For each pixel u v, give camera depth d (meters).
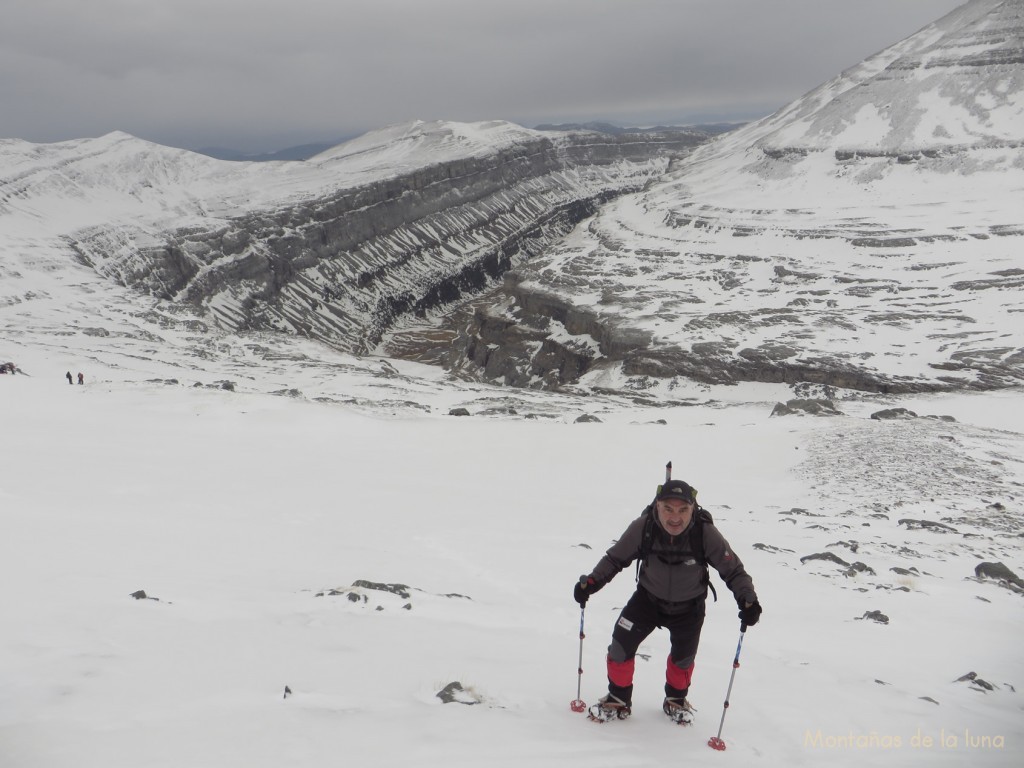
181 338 131.12
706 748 5.29
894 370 110.19
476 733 4.95
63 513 15.95
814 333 129.25
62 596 8.29
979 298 136.38
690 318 149.00
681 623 5.71
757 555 18.28
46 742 4.26
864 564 17.27
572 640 9.06
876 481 34.97
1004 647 11.39
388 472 34.31
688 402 116.19
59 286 160.62
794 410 61.78
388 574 12.75
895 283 151.25
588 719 5.71
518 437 45.25
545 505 25.98
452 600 10.65
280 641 7.11
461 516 22.33
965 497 32.69
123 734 4.46
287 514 20.00
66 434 35.94
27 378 55.16
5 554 10.70
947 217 189.00
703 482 36.62
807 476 36.88
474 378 181.12
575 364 158.25
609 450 42.66
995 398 80.75
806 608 13.34
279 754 4.29
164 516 17.36
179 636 6.94
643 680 7.25
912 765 5.31
